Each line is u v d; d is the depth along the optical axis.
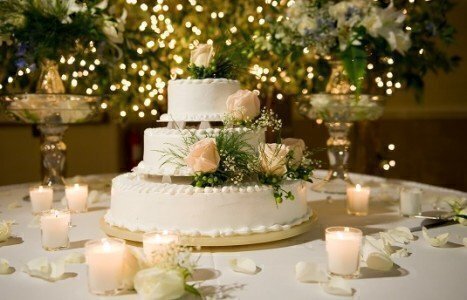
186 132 1.96
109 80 3.01
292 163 2.07
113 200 2.08
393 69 2.97
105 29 2.73
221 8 3.26
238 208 1.87
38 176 5.04
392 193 3.03
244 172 1.95
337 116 2.81
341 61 2.71
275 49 2.82
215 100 2.07
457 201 2.50
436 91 6.28
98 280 1.44
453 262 1.72
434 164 6.38
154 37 3.14
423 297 1.41
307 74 3.23
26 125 4.92
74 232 2.16
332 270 1.58
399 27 2.66
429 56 3.06
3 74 2.96
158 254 1.40
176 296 1.31
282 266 1.69
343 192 2.99
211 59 2.20
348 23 2.59
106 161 5.48
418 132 6.39
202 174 1.89
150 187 1.93
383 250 1.78
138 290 1.34
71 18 2.64
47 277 1.56
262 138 2.05
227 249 1.87
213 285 1.51
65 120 2.75
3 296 1.44
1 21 2.55
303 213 2.11
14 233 2.16
